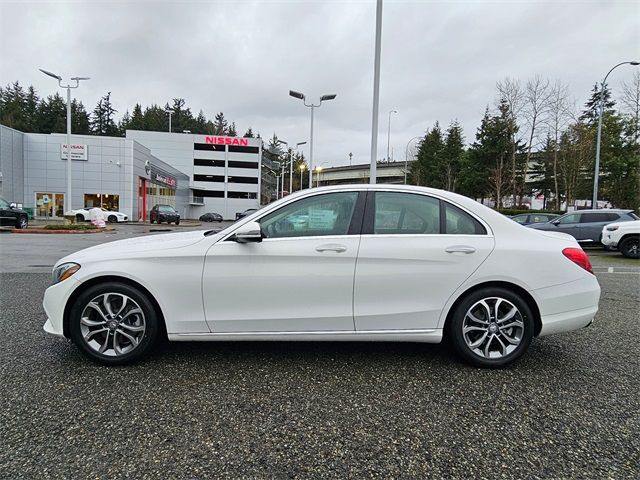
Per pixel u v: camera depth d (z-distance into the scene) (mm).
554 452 2205
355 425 2451
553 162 37625
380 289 3221
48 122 81625
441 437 2338
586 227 14359
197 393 2812
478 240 3305
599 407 2699
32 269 8258
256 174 70938
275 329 3225
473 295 3275
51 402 2648
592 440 2322
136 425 2404
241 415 2539
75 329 3189
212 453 2156
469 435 2363
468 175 42688
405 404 2711
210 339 3230
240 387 2916
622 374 3227
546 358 3559
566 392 2908
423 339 3291
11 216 20406
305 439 2301
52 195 34062
